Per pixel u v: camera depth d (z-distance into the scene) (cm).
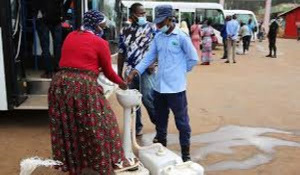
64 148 373
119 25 805
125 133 427
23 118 654
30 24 706
